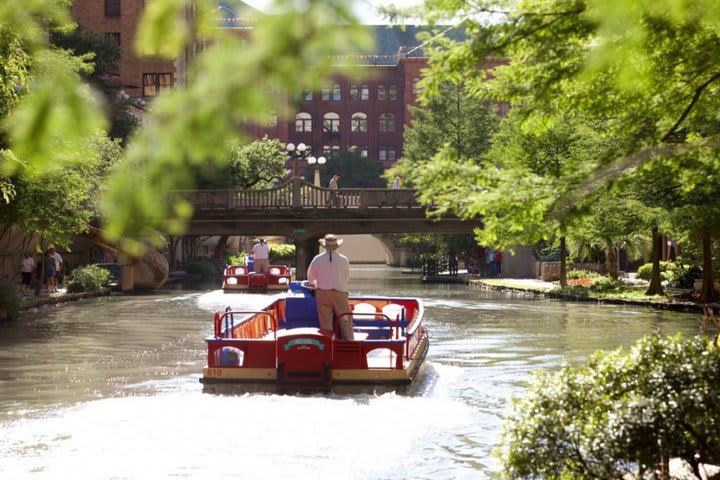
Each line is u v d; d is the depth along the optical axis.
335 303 15.59
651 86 6.62
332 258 15.61
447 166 6.38
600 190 6.62
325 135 151.00
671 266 47.84
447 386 15.95
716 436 6.07
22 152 1.70
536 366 18.83
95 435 11.21
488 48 5.99
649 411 6.01
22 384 16.28
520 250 67.44
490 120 88.62
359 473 9.57
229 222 56.62
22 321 30.12
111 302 39.59
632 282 50.91
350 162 140.62
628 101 6.99
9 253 43.44
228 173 70.56
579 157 31.91
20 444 10.78
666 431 5.95
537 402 6.50
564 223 6.57
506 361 19.70
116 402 13.62
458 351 21.61
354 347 14.85
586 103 7.08
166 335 25.52
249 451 10.41
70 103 1.70
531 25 5.92
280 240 131.00
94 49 63.59
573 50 6.37
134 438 11.07
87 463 9.83
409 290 52.31
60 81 1.71
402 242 102.75
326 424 11.91
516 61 6.77
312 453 10.36
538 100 7.08
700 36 6.07
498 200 6.19
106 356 20.66
